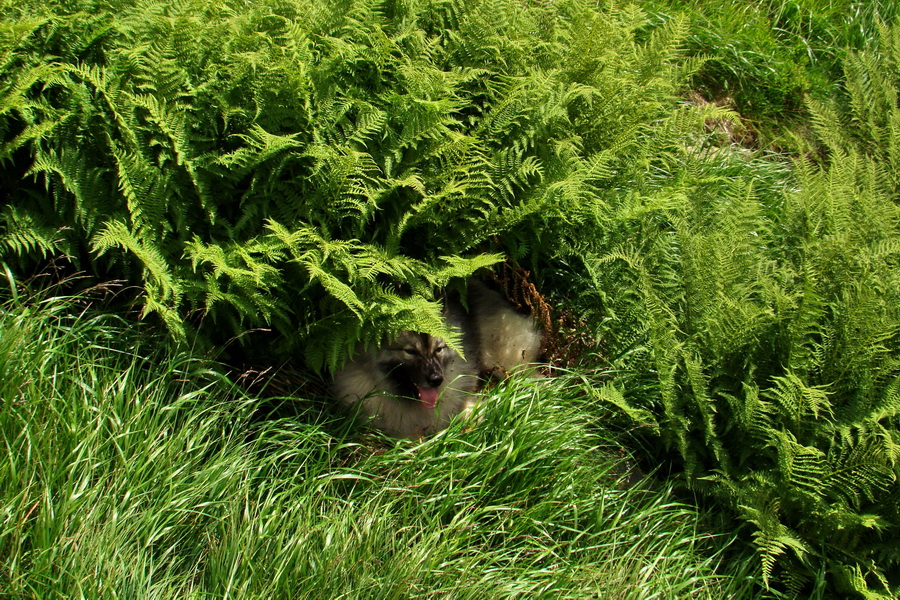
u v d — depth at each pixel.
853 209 4.88
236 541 4.14
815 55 6.04
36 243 4.36
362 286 4.36
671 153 5.24
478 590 4.19
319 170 4.36
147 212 4.29
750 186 4.86
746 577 4.38
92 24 4.32
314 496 4.31
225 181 4.35
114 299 4.43
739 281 4.71
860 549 4.42
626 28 4.98
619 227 4.80
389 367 4.64
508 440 4.42
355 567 4.15
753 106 5.82
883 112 5.61
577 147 4.73
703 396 4.51
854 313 4.46
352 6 4.52
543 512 4.39
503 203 4.58
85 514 4.09
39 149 4.24
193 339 4.39
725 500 4.51
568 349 4.80
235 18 4.39
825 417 4.48
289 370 4.54
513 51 4.68
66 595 4.00
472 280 4.81
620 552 4.40
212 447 4.34
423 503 4.32
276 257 4.32
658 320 4.57
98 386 4.27
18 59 4.27
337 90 4.44
